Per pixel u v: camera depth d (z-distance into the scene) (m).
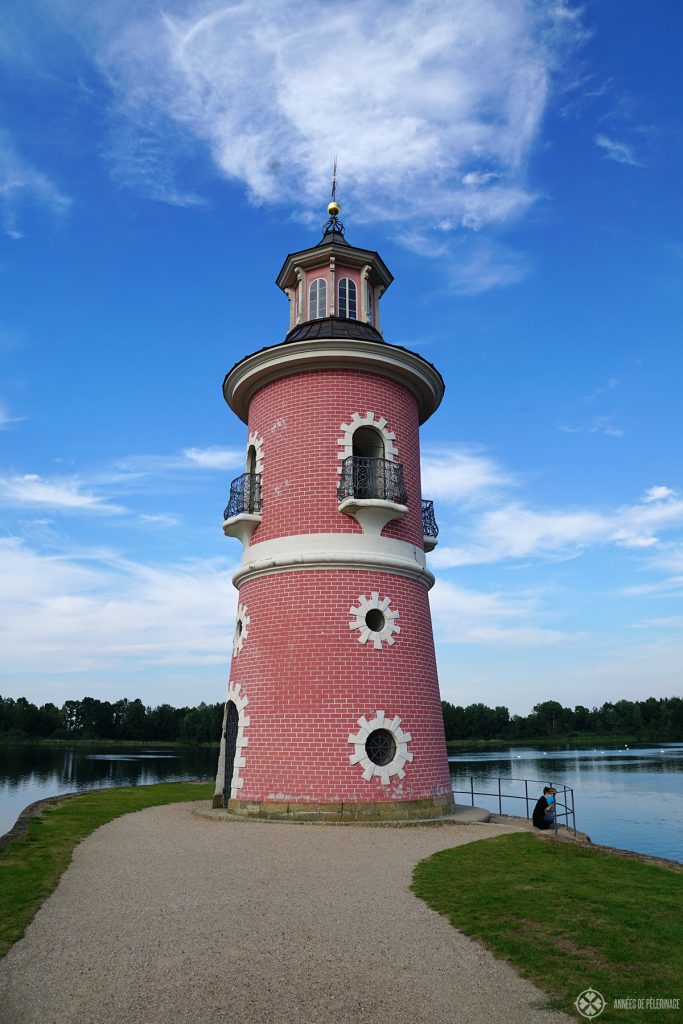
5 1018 6.75
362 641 18.94
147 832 16.47
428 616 21.20
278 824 17.08
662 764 77.88
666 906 10.16
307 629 19.03
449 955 8.33
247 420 24.34
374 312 25.11
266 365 21.44
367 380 21.36
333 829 16.45
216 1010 6.89
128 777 49.75
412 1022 6.67
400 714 18.75
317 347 20.86
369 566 19.61
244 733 19.27
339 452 20.48
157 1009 6.92
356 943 8.68
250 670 19.72
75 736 129.25
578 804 42.53
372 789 17.81
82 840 15.49
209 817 18.45
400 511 19.89
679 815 38.00
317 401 20.97
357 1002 7.07
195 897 10.65
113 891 11.02
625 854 13.91
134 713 128.75
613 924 9.34
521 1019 6.74
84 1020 6.70
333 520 19.94
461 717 147.88
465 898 10.53
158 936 8.92
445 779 19.69
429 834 16.09
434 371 22.47
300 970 7.84
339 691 18.42
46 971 7.84
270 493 20.94
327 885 11.32
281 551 20.02
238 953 8.34
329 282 23.89
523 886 11.20
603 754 105.25
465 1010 6.92
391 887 11.21
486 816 19.33
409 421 22.14
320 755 17.97
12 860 13.28
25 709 126.31
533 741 151.12
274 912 9.90
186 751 101.94
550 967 7.96
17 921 9.51
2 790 40.12
